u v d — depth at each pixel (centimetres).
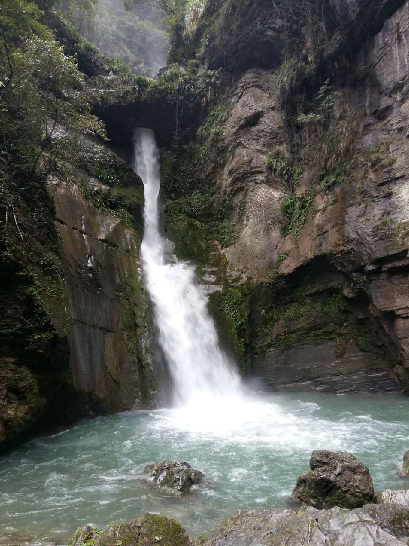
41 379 990
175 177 2269
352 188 1543
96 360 1212
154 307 1520
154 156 2423
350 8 1641
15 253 960
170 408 1334
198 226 2036
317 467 624
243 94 2112
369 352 1523
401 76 1502
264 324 1734
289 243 1722
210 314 1709
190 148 2305
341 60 1725
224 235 1983
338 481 590
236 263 1875
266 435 979
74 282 1225
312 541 425
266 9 2036
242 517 501
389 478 700
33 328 962
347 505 574
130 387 1302
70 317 1135
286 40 1972
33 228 1142
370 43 1642
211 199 2122
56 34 2244
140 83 2227
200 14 2431
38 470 791
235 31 2142
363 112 1628
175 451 874
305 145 1844
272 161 1933
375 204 1456
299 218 1716
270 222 1838
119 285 1441
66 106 1441
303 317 1656
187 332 1572
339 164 1634
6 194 1060
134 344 1374
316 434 977
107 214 1616
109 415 1212
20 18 1519
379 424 1066
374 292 1428
